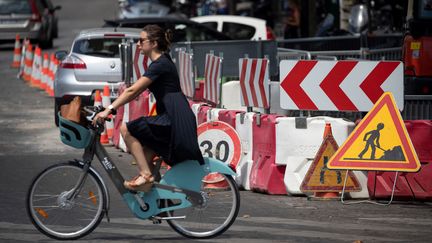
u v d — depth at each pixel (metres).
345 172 27.38
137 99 36.91
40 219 21.91
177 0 95.62
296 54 44.44
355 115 34.50
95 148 21.69
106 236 22.36
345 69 28.00
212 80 33.78
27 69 68.19
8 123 45.72
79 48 44.38
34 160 35.00
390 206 26.81
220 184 24.64
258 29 64.38
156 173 21.84
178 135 21.17
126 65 41.31
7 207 26.00
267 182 28.22
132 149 21.39
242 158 29.38
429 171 27.55
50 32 88.50
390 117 26.73
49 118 47.66
